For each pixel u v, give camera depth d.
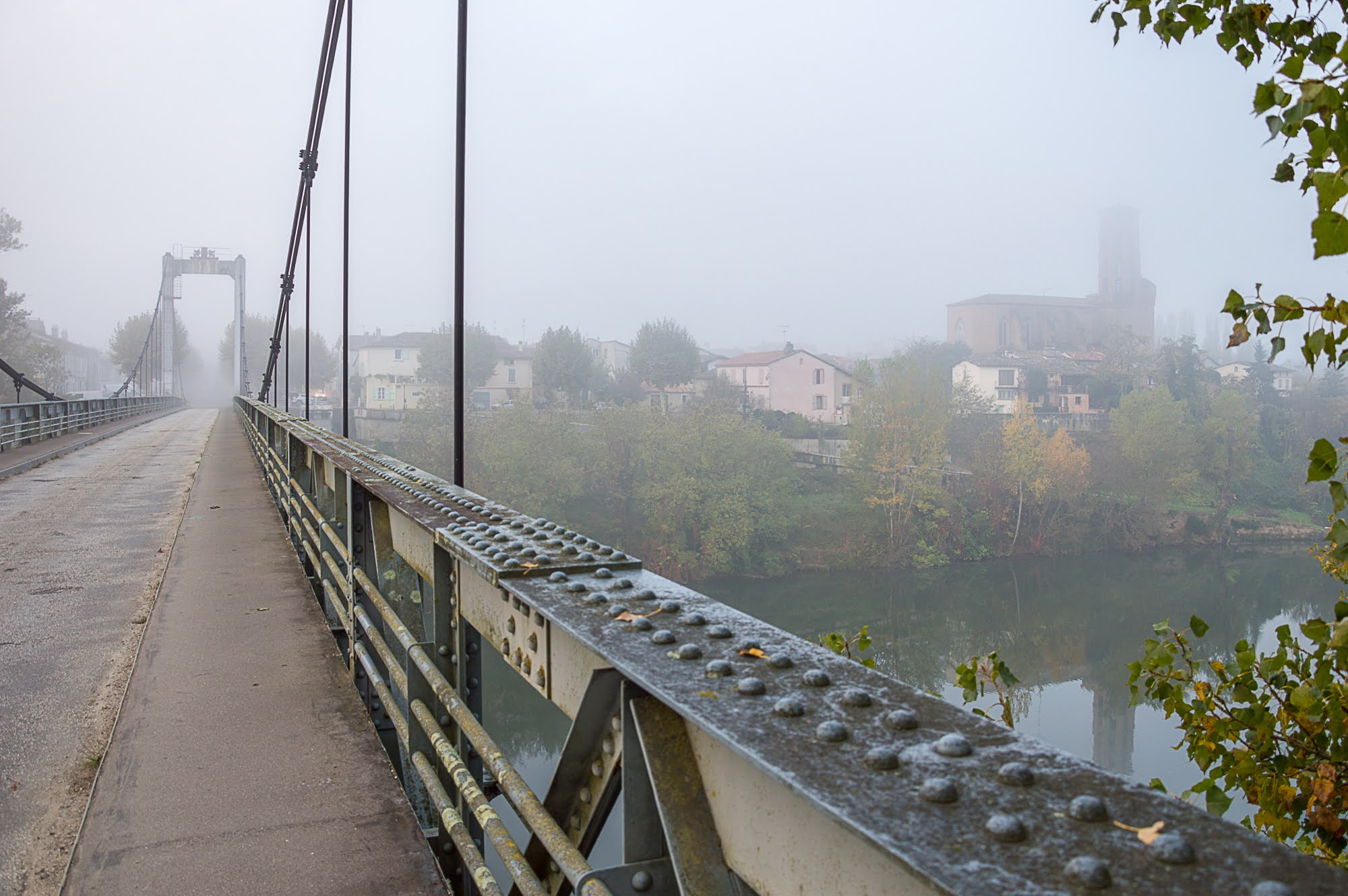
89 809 2.64
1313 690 1.98
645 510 37.31
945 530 29.45
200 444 23.44
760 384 72.44
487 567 1.66
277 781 2.82
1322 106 1.47
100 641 4.89
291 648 4.29
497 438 43.25
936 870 0.58
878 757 0.75
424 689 2.59
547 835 1.32
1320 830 2.00
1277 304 1.79
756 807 0.96
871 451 39.44
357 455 4.67
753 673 1.03
